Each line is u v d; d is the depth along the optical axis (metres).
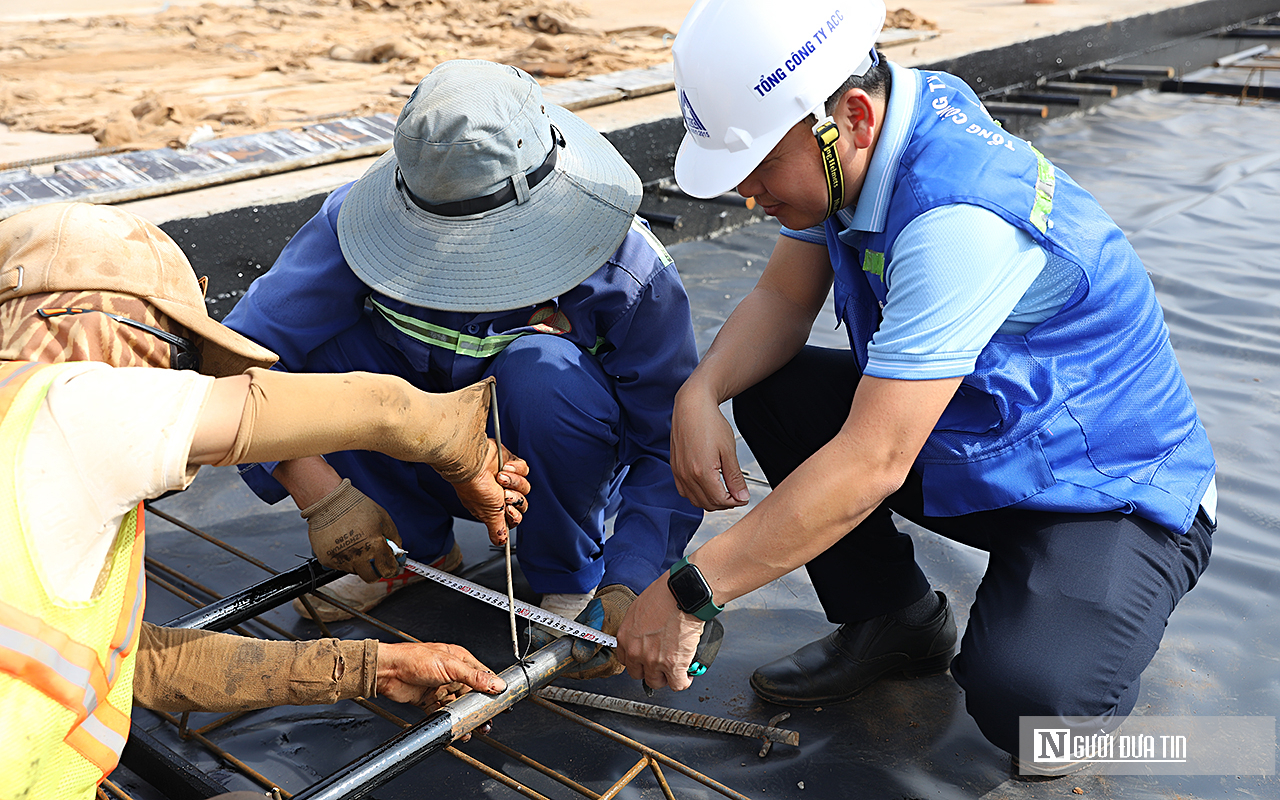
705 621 1.53
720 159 1.55
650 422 2.03
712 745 1.82
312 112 4.67
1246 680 1.95
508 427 1.93
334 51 6.44
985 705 1.58
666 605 1.53
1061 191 1.58
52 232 1.12
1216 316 3.62
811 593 2.28
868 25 1.51
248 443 1.08
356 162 3.95
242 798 1.40
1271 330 3.48
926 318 1.42
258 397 1.09
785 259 1.93
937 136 1.51
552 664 1.55
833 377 1.95
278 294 1.97
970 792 1.70
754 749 1.81
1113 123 6.77
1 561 0.95
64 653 0.98
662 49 6.57
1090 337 1.59
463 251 1.84
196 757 1.82
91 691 1.02
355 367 2.12
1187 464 1.68
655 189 4.70
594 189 1.91
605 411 1.95
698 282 4.31
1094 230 1.57
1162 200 4.94
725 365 1.86
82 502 0.99
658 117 4.59
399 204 1.90
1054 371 1.58
